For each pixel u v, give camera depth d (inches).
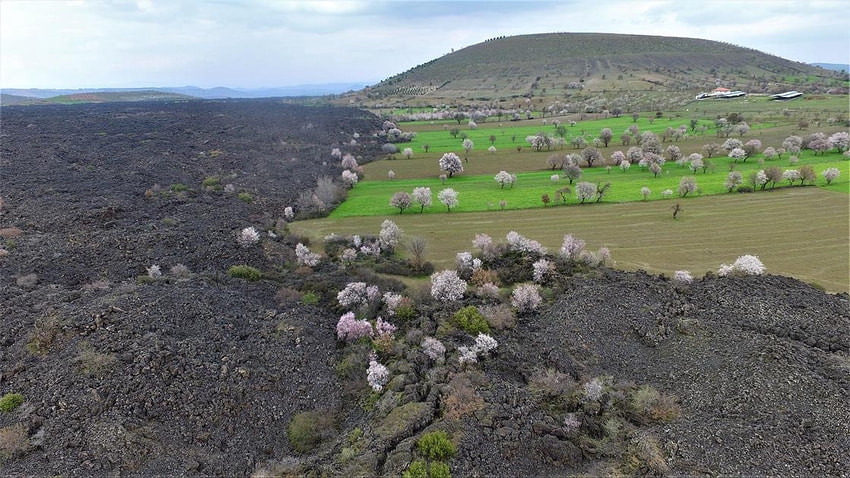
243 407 1611.7
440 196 4030.5
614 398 1622.8
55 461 1326.3
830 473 1267.2
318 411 1648.6
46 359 1668.3
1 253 2503.7
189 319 1942.7
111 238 2847.0
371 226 3703.3
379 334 1999.3
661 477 1275.8
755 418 1461.6
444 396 1581.0
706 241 3225.9
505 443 1389.0
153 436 1433.3
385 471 1300.4
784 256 2962.6
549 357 1850.4
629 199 4126.5
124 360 1640.0
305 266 2842.0
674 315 2119.8
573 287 2422.5
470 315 2076.8
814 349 1801.2
